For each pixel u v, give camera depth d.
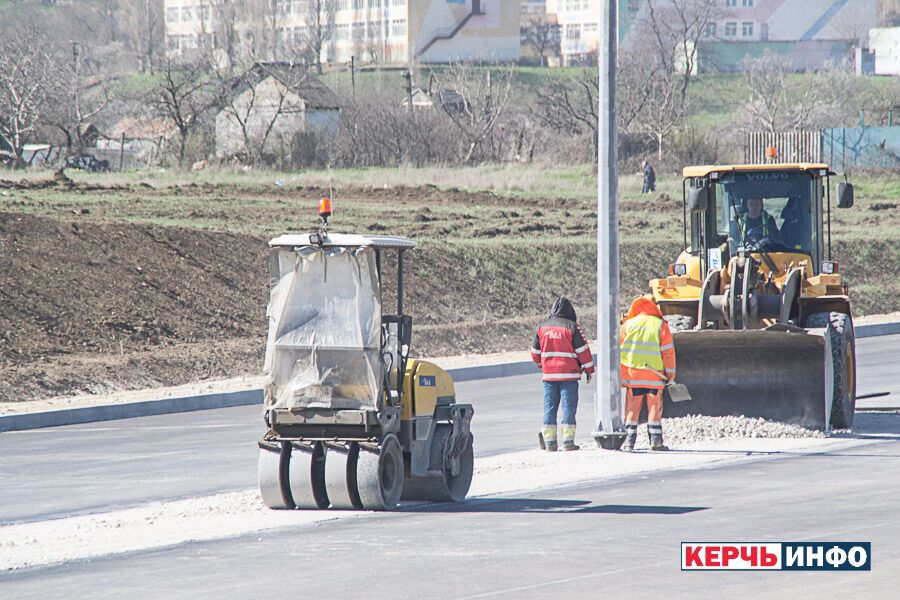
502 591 33.66
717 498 48.06
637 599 32.59
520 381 97.12
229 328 112.62
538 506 47.78
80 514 48.97
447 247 140.50
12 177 184.38
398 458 48.19
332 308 47.66
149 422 79.00
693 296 71.38
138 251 122.44
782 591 33.28
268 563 38.06
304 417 47.88
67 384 91.06
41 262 114.38
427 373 49.72
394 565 37.28
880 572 35.25
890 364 99.25
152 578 36.38
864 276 159.25
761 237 70.56
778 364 65.94
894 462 56.56
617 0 62.16
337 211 165.25
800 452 60.09
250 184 195.25
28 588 35.59
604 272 62.38
